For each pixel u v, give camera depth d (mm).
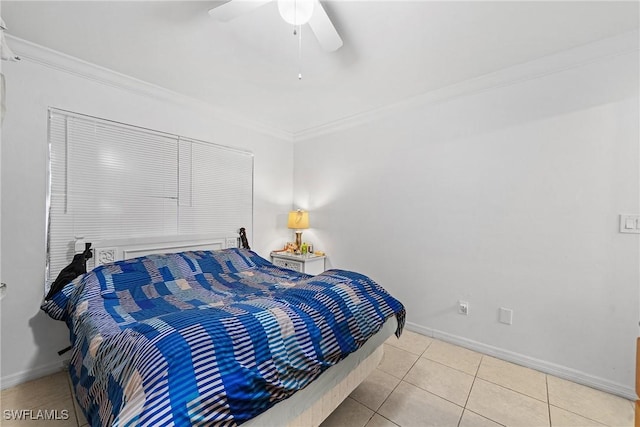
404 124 2750
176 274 2129
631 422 1532
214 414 880
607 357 1795
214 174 2936
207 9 1531
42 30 1701
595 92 1827
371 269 3008
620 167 1756
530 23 1631
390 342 2479
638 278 1710
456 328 2430
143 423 787
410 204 2713
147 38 1786
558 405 1668
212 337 1038
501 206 2199
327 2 1464
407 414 1590
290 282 2141
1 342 1789
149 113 2447
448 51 1914
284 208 3676
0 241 1780
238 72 2205
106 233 2219
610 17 1574
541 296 2031
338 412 1602
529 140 2072
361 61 2039
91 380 1163
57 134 1986
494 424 1520
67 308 1743
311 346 1252
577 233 1897
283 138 3650
